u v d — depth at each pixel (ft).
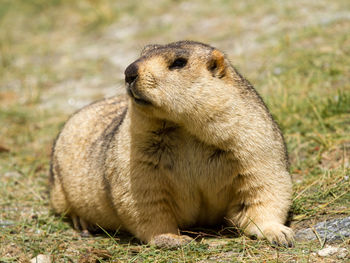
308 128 45.78
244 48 66.28
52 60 80.18
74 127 39.96
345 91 49.34
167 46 31.68
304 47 61.11
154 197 31.50
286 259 28.07
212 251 29.99
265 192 31.14
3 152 53.47
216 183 31.40
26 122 60.75
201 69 30.01
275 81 53.42
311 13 71.36
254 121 30.81
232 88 30.68
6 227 37.01
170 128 30.83
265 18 74.33
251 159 30.48
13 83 73.20
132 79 29.12
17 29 95.96
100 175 34.65
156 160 31.01
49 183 42.06
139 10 92.02
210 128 29.78
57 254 32.45
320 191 35.68
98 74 72.08
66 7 102.68
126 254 31.50
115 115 38.65
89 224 38.01
